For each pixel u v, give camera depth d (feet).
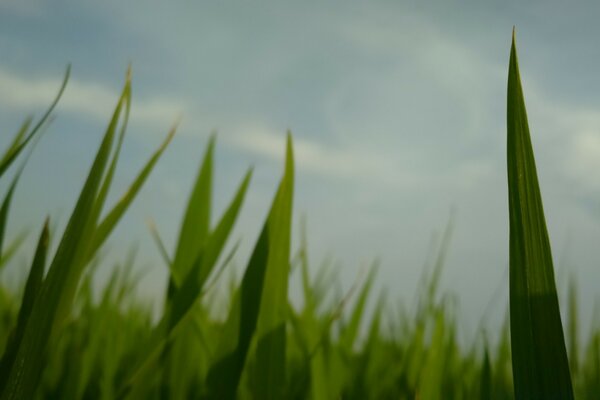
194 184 1.42
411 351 2.06
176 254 1.39
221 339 1.29
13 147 1.18
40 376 0.94
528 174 0.90
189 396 1.73
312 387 1.59
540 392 0.88
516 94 0.90
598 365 1.95
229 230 1.35
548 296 0.89
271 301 1.28
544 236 0.89
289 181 1.29
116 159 1.03
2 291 2.58
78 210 0.95
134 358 2.13
